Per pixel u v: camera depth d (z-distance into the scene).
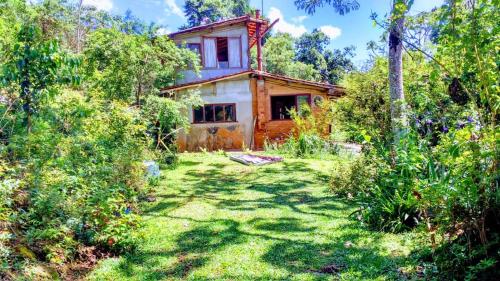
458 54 2.93
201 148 13.72
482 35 2.66
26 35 4.71
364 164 5.99
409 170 3.79
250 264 3.56
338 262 3.55
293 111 13.78
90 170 4.86
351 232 4.37
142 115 9.49
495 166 2.61
